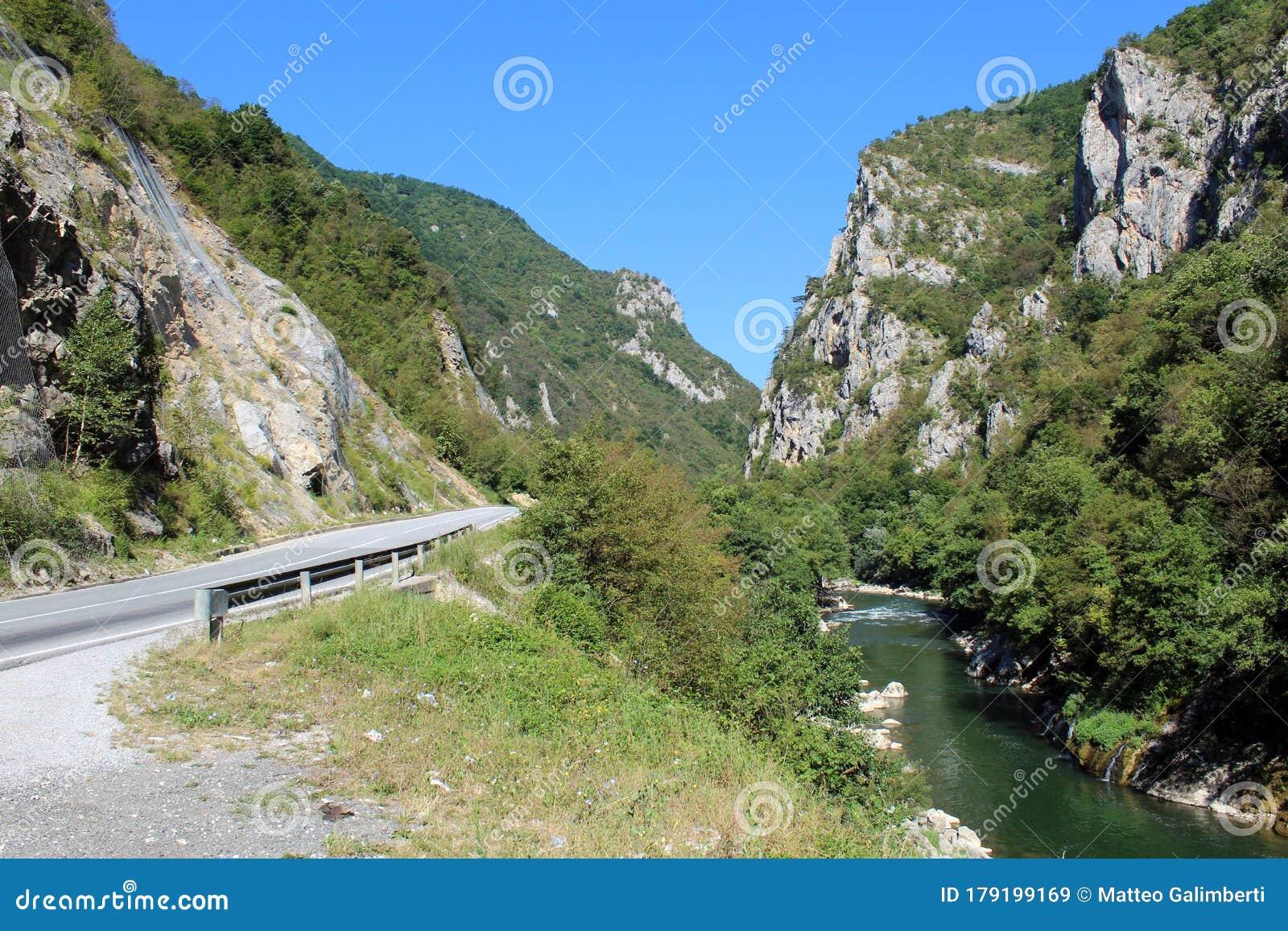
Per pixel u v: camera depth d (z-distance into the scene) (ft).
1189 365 131.64
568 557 72.54
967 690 123.03
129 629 45.73
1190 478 102.73
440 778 33.04
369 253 286.46
